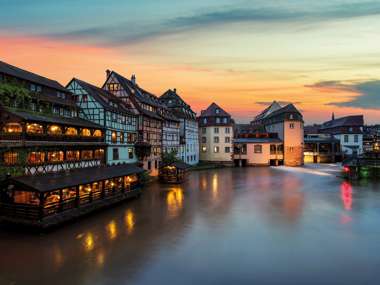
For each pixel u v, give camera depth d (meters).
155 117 40.84
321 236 17.95
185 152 55.81
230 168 61.25
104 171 26.00
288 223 20.67
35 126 22.38
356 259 14.65
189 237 17.58
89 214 22.44
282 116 68.25
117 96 38.38
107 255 14.75
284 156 66.88
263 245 16.41
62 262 13.85
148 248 15.77
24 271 12.91
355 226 20.02
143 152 37.19
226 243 16.67
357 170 44.34
